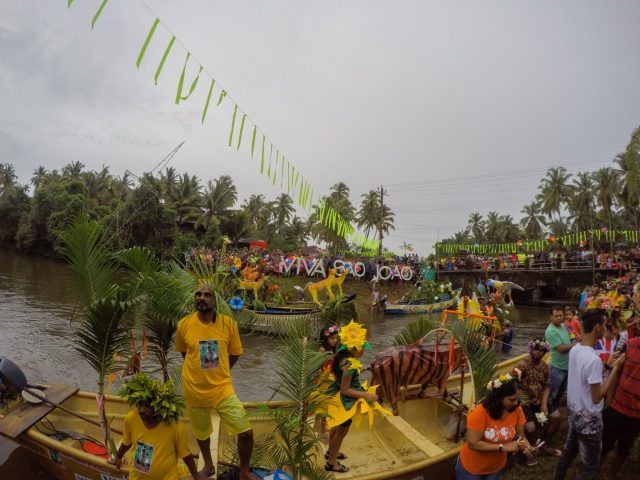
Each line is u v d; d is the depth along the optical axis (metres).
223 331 4.21
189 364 4.14
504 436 3.88
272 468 4.61
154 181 40.25
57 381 11.11
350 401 5.00
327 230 56.50
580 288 32.88
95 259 4.95
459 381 7.64
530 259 36.16
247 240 58.12
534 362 5.91
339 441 5.14
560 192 63.56
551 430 5.80
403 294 35.62
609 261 31.56
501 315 15.66
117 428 6.07
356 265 35.22
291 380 4.86
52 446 4.97
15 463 5.96
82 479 4.93
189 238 49.34
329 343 5.74
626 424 4.41
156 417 3.72
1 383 5.43
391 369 6.16
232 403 4.11
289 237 81.88
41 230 51.66
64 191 52.69
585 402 4.12
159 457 3.78
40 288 27.06
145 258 5.82
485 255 45.00
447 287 30.69
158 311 5.78
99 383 4.98
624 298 7.64
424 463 4.80
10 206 60.97
